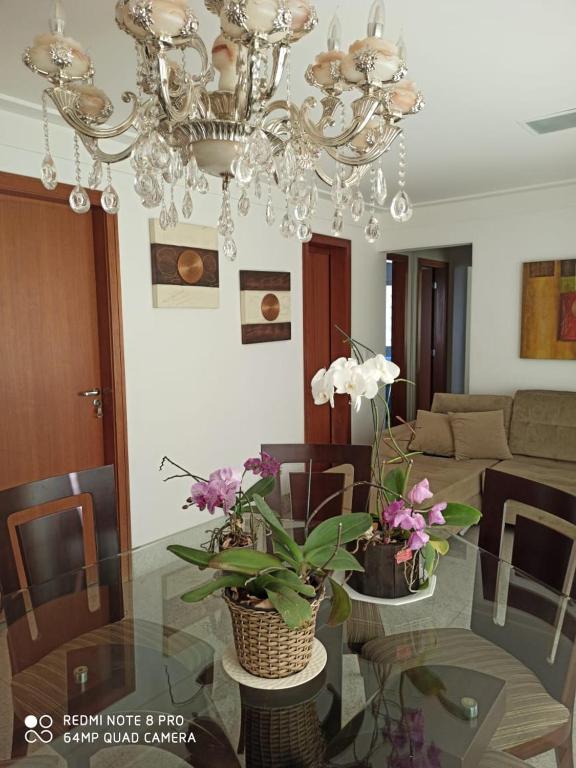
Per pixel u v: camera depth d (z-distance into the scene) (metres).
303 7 1.20
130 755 1.09
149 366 3.35
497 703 1.22
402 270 6.16
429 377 7.07
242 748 1.09
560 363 4.51
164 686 1.29
